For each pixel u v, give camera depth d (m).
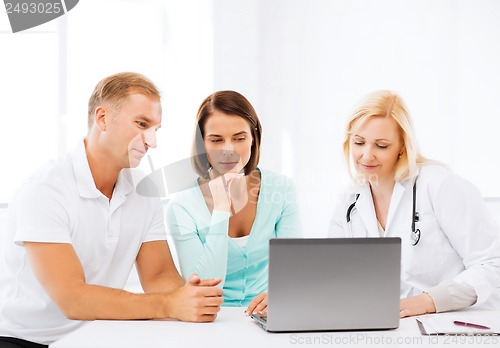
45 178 1.63
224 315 1.53
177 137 3.14
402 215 1.85
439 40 3.19
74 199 1.65
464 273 1.63
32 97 3.08
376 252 1.36
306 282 1.33
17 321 1.70
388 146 1.84
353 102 3.18
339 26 3.19
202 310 1.43
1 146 3.07
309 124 3.19
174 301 1.45
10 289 1.73
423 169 1.85
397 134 1.84
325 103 3.19
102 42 3.12
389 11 3.19
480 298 1.58
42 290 1.69
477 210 1.72
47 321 1.71
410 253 1.82
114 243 1.72
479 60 3.18
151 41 3.14
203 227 2.04
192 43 3.16
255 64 3.19
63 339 1.26
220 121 2.01
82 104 3.11
